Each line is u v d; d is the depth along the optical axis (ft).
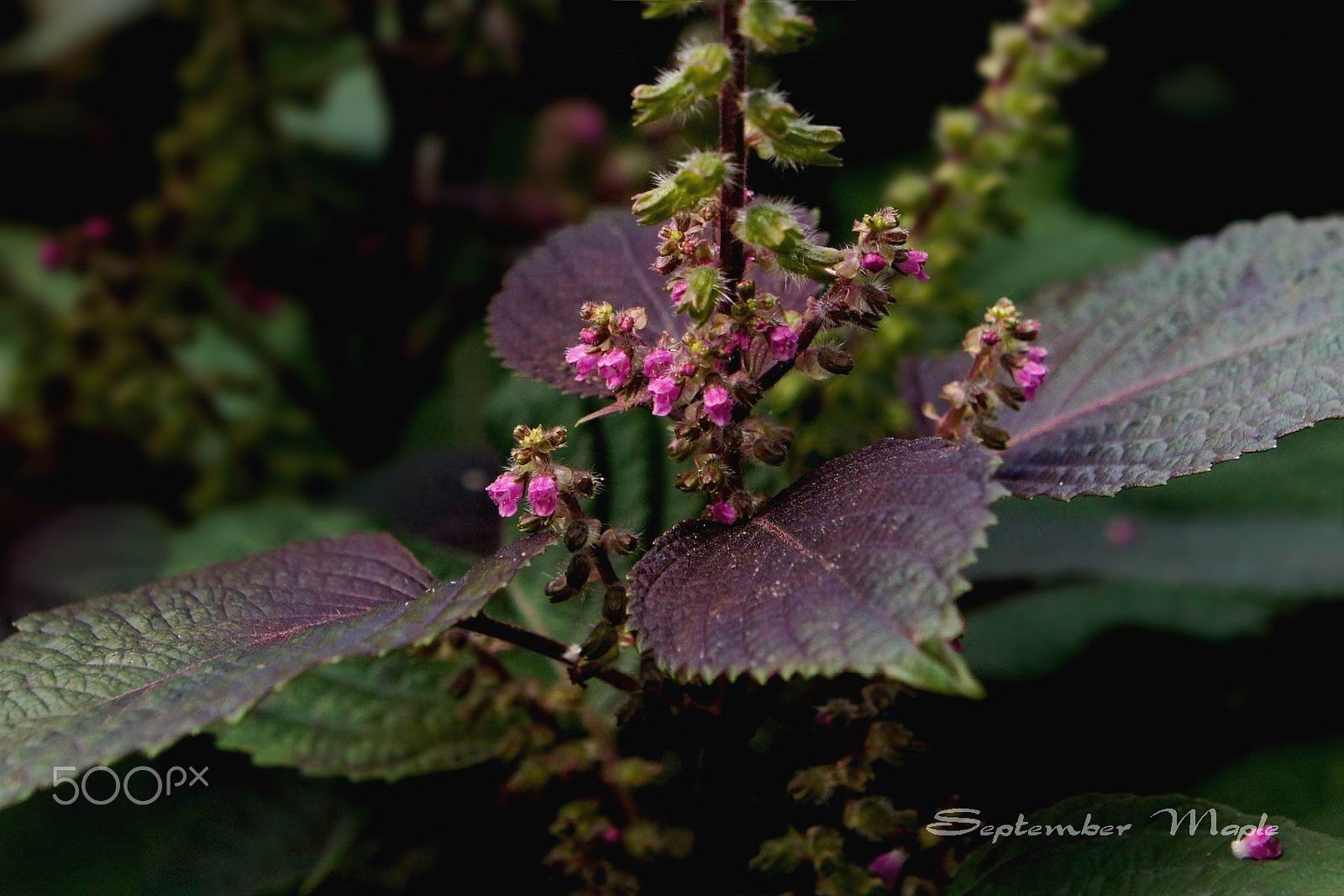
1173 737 1.63
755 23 1.28
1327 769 1.60
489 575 1.31
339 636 1.32
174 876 1.56
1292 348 1.44
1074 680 1.67
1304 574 1.71
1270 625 1.69
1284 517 1.77
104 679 1.34
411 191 2.12
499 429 1.64
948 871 1.43
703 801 1.42
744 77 1.31
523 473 1.33
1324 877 1.35
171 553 1.74
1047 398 1.51
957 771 1.55
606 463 1.58
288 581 1.42
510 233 2.12
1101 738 1.62
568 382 1.47
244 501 1.84
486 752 1.51
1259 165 2.38
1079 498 1.80
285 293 2.11
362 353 2.11
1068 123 2.39
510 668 1.54
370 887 1.55
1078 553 1.75
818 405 1.55
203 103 2.03
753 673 1.25
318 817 1.59
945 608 1.24
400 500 1.72
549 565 1.57
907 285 1.61
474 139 2.17
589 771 1.50
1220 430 1.42
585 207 2.05
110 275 1.90
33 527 1.93
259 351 2.04
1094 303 1.54
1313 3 2.31
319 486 1.85
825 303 1.35
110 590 1.82
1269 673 1.67
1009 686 1.65
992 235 1.99
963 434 1.42
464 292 2.11
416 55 2.07
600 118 2.09
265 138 2.00
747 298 1.32
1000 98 1.65
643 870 1.48
